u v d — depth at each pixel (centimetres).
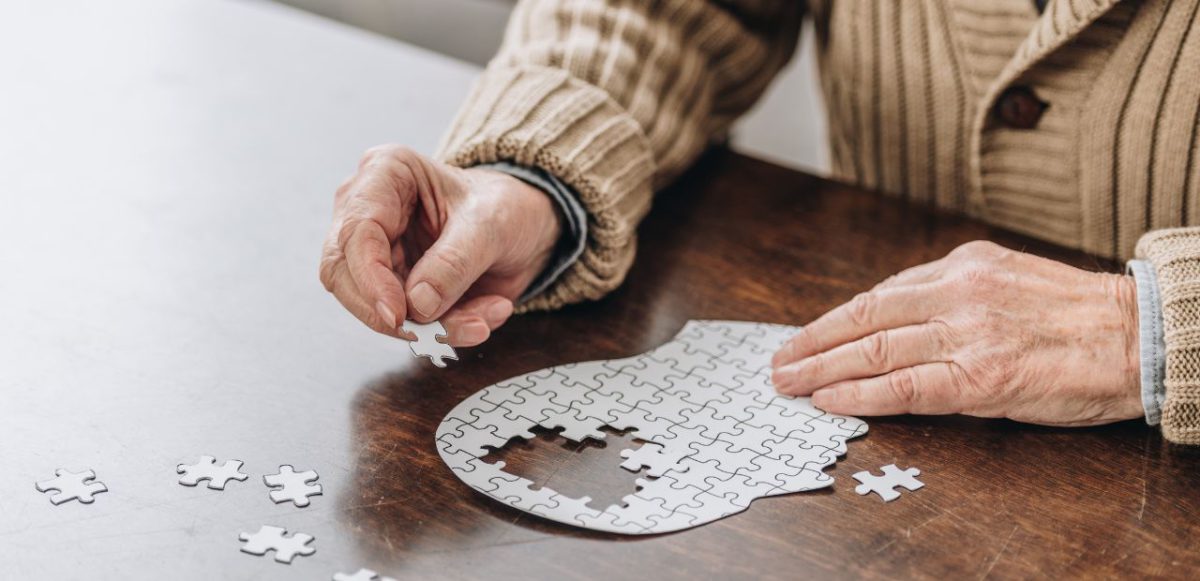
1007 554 82
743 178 139
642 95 125
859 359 97
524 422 94
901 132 136
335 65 167
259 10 185
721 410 96
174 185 132
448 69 169
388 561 80
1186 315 90
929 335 96
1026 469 91
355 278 93
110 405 94
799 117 287
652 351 105
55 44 168
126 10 182
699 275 118
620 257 114
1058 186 124
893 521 85
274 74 163
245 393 97
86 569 78
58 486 85
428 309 93
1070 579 80
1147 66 112
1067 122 120
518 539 82
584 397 97
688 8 130
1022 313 95
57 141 140
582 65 121
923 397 95
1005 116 124
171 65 164
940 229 127
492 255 99
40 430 91
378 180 98
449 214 102
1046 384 93
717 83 140
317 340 105
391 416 95
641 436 93
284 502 85
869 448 93
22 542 80
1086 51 115
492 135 109
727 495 87
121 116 148
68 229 121
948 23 125
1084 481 90
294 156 140
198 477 87
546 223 107
